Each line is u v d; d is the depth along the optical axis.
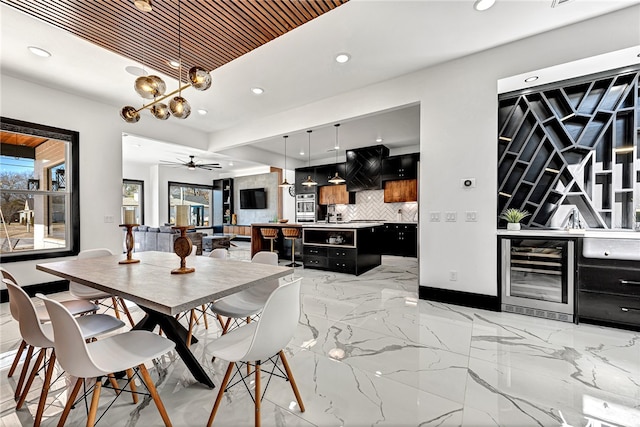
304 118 4.36
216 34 2.51
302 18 2.33
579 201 3.19
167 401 1.59
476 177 3.01
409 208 7.34
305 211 8.76
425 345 2.23
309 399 1.60
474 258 3.05
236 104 4.31
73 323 1.10
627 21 2.34
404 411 1.49
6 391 1.70
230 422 1.43
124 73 3.29
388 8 2.28
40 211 3.77
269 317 1.26
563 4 2.27
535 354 2.07
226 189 11.33
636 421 1.40
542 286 2.76
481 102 2.97
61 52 2.86
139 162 8.65
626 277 2.41
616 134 2.98
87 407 1.52
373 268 5.45
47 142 3.79
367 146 7.24
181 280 1.66
